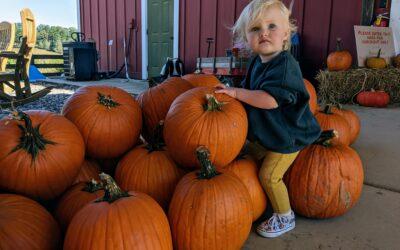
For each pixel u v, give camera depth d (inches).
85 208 48.7
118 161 76.9
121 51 418.6
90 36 462.3
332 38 240.1
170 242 51.0
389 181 90.4
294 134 67.8
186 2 332.5
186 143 61.2
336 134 72.5
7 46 198.7
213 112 62.4
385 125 153.0
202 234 53.6
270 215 74.7
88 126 66.7
